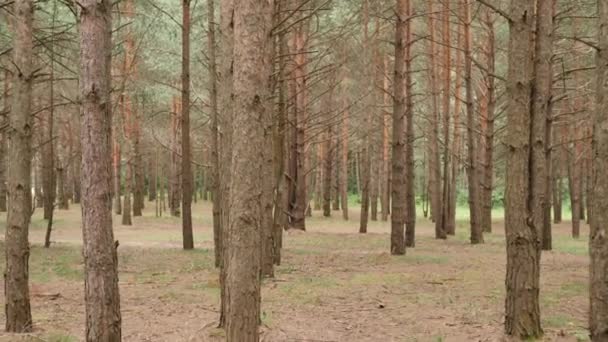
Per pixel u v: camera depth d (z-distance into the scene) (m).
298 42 21.48
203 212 39.94
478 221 20.92
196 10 23.09
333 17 21.31
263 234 12.23
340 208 48.06
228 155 7.29
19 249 7.64
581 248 19.67
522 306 7.02
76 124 31.17
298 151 25.22
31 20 7.82
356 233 25.05
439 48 25.48
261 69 4.85
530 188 7.02
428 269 13.91
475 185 20.97
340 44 20.41
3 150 26.39
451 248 19.05
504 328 7.46
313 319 8.60
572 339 6.98
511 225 7.06
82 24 5.51
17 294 7.64
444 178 24.47
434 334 7.68
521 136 6.95
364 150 35.00
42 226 26.73
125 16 20.59
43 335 7.50
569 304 9.48
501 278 12.43
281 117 14.70
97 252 5.53
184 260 15.59
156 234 24.59
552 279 12.16
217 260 14.21
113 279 5.62
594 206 4.87
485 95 24.08
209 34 14.55
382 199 35.44
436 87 24.86
